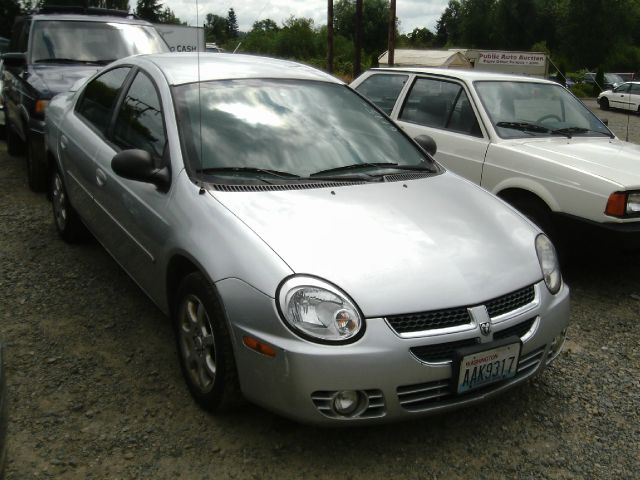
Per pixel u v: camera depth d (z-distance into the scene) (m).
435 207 3.21
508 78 6.00
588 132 5.80
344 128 3.79
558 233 4.85
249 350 2.59
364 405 2.54
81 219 4.75
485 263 2.85
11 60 7.13
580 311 4.54
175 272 3.19
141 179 3.23
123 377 3.31
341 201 3.10
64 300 4.18
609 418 3.16
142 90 3.92
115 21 8.07
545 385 3.45
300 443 2.84
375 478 2.65
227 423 2.95
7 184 7.07
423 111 6.12
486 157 5.33
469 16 53.16
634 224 4.58
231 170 3.22
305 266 2.59
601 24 42.50
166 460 2.70
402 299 2.57
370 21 58.56
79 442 2.79
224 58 4.22
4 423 1.96
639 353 3.90
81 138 4.43
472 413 3.14
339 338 2.47
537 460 2.81
